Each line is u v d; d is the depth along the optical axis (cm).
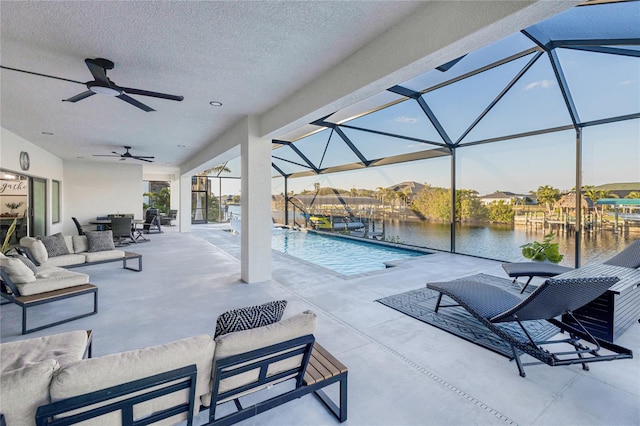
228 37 266
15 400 112
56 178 938
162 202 1811
